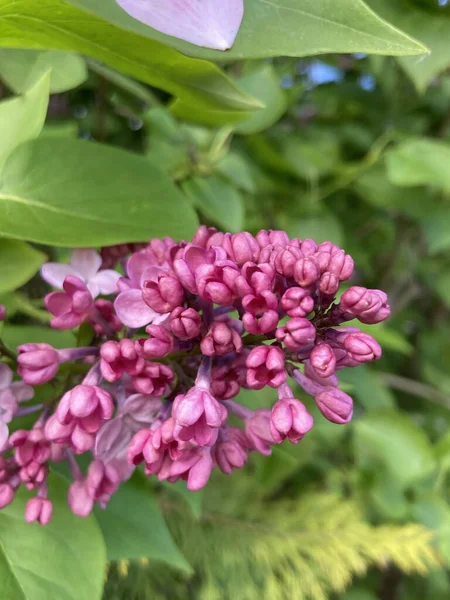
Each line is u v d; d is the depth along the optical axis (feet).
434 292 1.14
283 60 0.91
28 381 0.34
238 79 0.64
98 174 0.39
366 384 0.79
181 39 0.25
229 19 0.26
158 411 0.35
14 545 0.38
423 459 0.76
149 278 0.34
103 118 0.70
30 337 0.48
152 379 0.33
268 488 0.71
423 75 0.52
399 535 0.75
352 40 0.26
